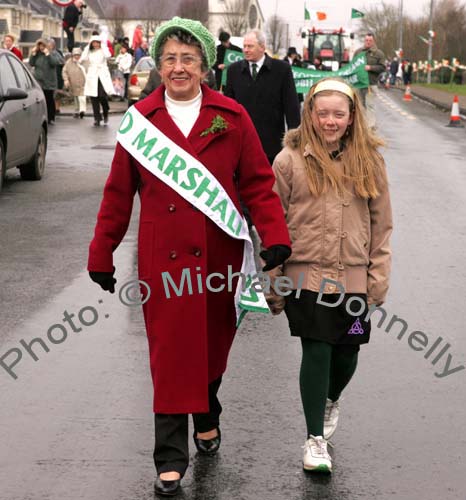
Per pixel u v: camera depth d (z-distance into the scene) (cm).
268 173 426
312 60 5088
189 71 411
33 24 9406
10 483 422
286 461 450
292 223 437
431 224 1094
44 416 501
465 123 2852
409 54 9150
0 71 1267
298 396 538
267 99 928
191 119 417
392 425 495
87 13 10400
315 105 431
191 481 426
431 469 443
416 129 2555
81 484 423
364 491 418
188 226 412
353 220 434
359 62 1759
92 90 2308
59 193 1273
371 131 440
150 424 492
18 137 1275
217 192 412
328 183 431
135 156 413
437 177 1516
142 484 423
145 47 3962
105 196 425
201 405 411
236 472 436
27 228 1029
